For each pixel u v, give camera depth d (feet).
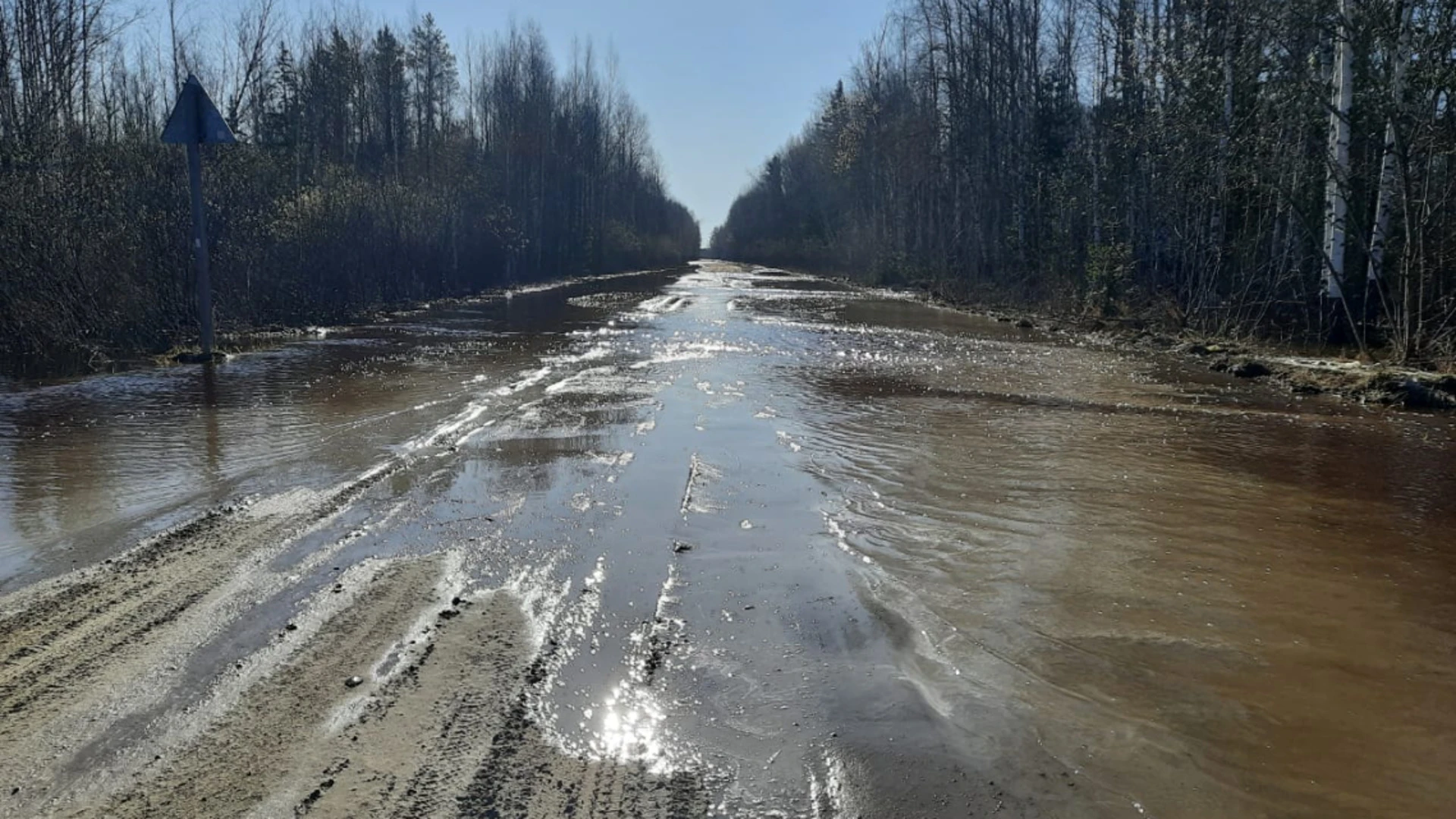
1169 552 15.84
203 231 39.32
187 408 27.48
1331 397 33.83
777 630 12.23
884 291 124.98
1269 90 53.67
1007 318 73.26
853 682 10.82
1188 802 8.54
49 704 9.65
